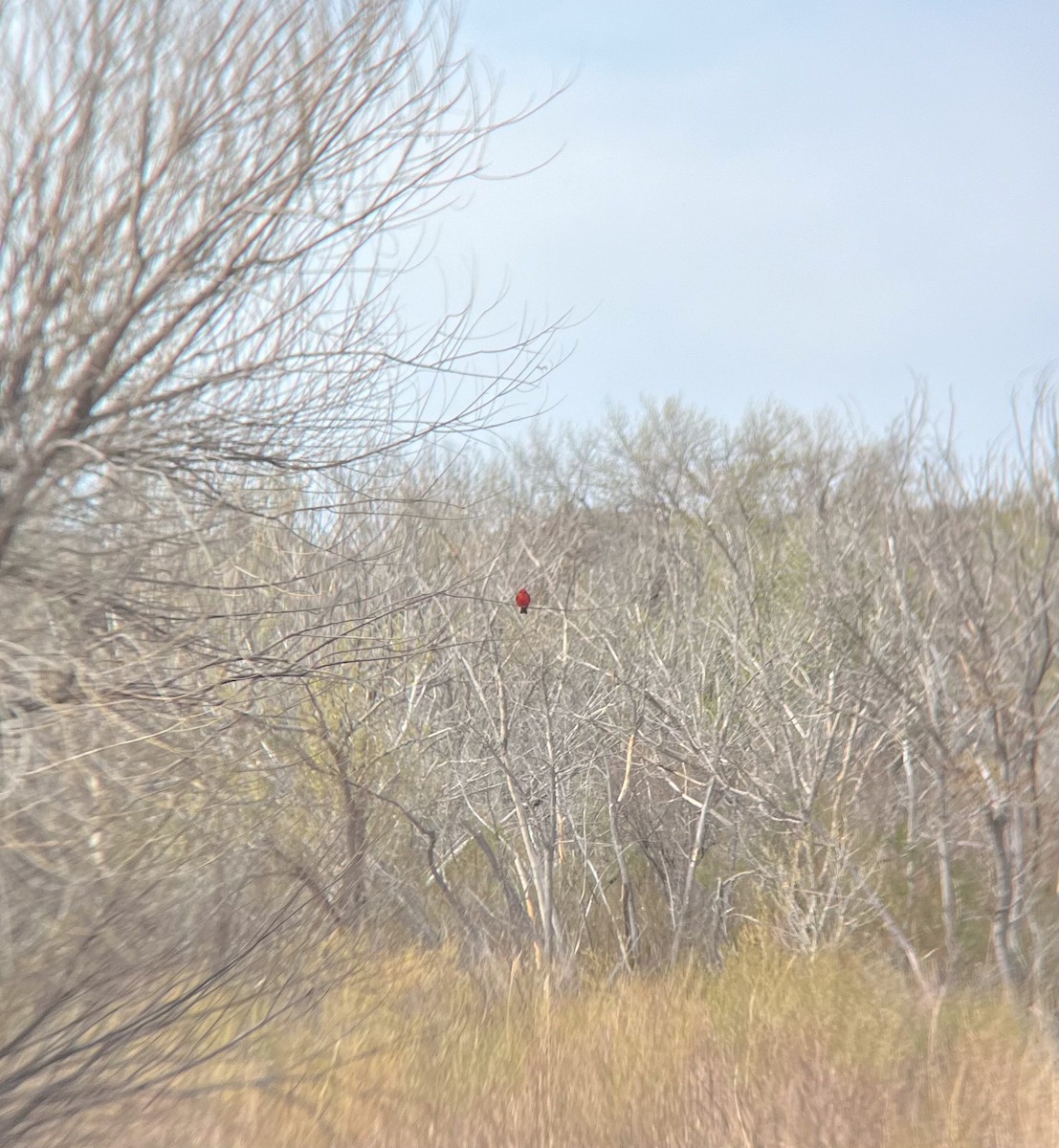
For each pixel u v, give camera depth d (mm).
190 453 10125
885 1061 15812
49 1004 9711
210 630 11141
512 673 20828
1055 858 19594
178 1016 10648
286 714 14367
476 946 18938
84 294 9227
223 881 11703
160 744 9320
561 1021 16344
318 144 10016
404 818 18484
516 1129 13523
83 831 9258
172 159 9547
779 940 20781
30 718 9062
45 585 9125
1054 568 19812
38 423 9133
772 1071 15336
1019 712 19141
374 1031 14352
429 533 20094
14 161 9258
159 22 9539
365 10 10023
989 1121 14422
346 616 15352
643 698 21141
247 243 9789
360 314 10945
